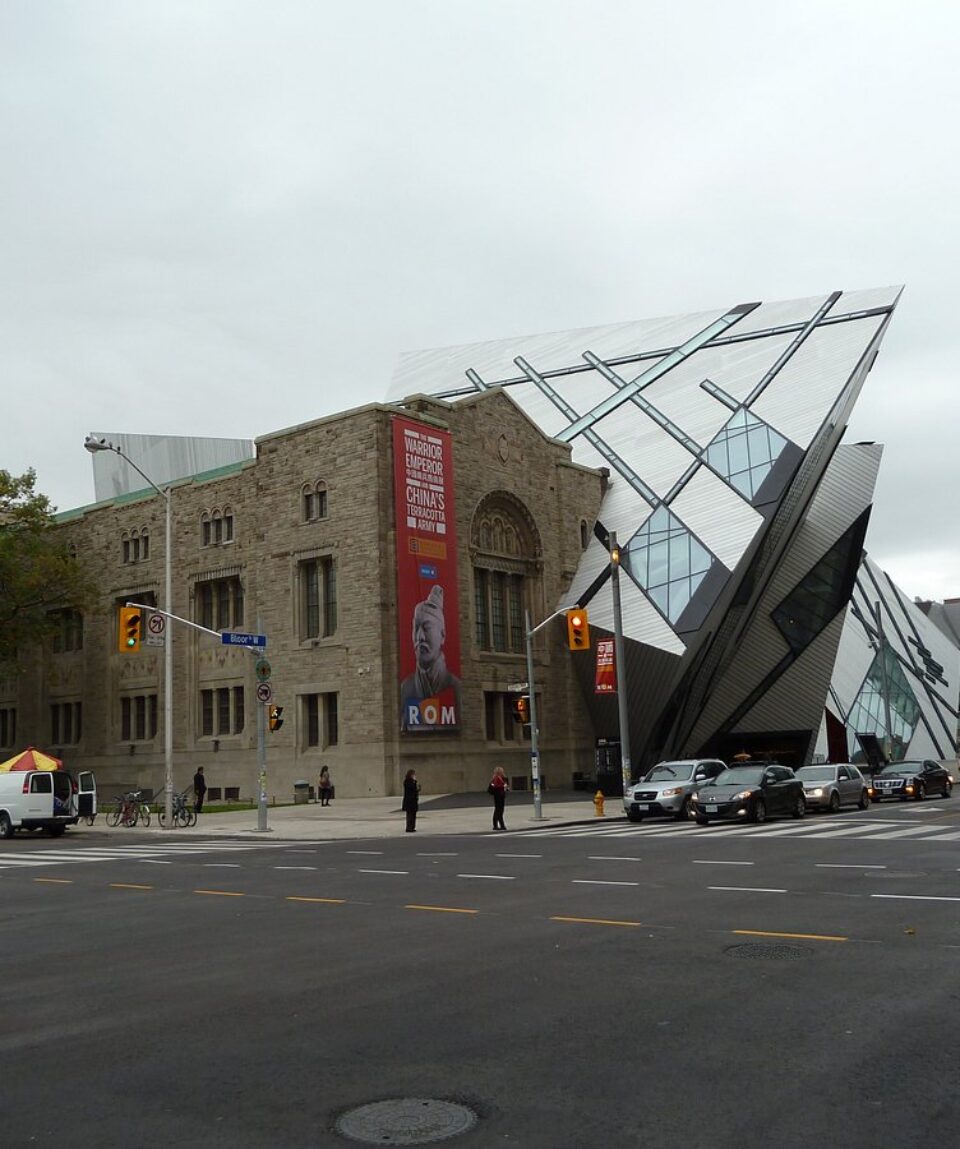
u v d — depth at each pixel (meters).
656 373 67.88
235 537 52.03
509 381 75.19
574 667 54.91
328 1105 5.98
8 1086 6.52
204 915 13.80
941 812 33.59
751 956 9.84
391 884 16.83
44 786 33.41
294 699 47.59
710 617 48.94
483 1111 5.82
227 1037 7.51
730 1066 6.51
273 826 34.38
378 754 44.12
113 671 57.53
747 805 28.62
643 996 8.37
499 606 53.00
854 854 19.27
